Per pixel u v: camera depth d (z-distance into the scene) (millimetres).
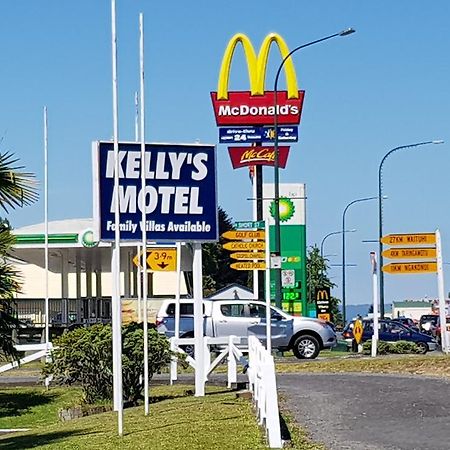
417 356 29109
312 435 13820
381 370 25969
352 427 14594
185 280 74625
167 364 22031
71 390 26156
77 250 47312
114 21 15867
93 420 17734
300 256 50125
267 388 12602
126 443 13922
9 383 27734
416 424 14688
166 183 19844
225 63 48469
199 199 20109
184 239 20047
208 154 20172
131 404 20938
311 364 28766
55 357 21672
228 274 82688
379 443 12977
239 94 48312
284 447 12484
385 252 34719
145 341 17859
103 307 55719
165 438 13930
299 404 17859
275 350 35594
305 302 49875
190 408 17875
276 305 39906
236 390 21609
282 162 48625
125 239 19406
